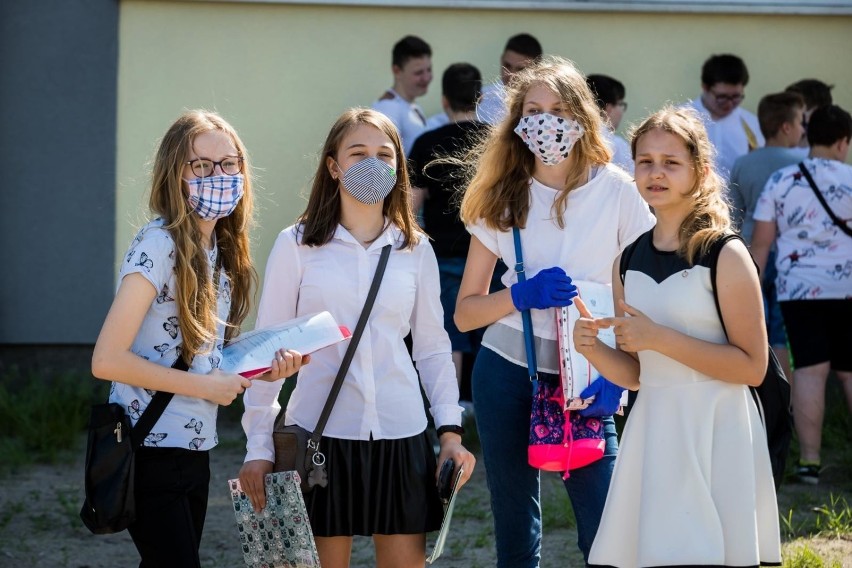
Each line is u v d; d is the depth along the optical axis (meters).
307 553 4.98
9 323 11.92
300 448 5.11
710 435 4.64
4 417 10.80
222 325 5.00
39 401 10.92
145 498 4.71
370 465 5.20
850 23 12.08
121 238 11.92
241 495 5.15
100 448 4.66
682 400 4.70
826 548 7.39
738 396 4.67
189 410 4.76
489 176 5.73
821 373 9.18
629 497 4.84
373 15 11.84
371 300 5.23
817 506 8.49
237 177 4.86
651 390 4.80
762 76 12.09
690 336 4.64
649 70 12.03
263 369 4.84
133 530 4.75
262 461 5.14
